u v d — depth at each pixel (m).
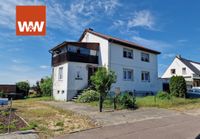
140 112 14.04
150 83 28.38
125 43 25.27
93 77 14.71
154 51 29.17
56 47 25.09
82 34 28.97
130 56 26.62
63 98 22.78
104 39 24.61
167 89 30.06
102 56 24.58
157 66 29.92
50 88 30.84
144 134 8.55
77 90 22.89
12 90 31.52
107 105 16.05
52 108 15.45
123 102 15.73
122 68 25.09
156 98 20.11
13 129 8.77
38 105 17.58
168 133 8.74
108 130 9.16
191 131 9.13
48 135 8.21
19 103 19.39
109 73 14.48
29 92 35.72
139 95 26.19
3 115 11.88
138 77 26.91
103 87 13.92
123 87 24.73
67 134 8.43
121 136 8.23
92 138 7.93
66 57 22.70
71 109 14.67
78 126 9.73
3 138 7.61
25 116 11.82
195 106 17.42
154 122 11.01
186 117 12.73
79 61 23.36
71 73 22.70
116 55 24.67
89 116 12.06
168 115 13.28
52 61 27.17
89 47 24.55
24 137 7.82
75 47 23.70
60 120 10.91
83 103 18.78
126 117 12.16
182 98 20.83
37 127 9.21
